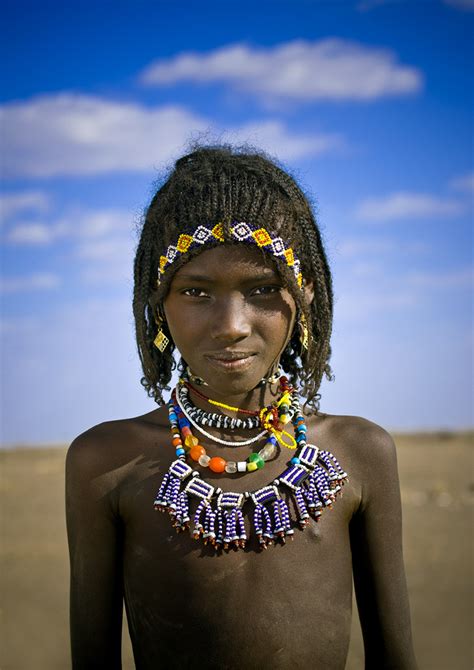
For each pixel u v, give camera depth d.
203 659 2.54
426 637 7.88
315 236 2.85
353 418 2.94
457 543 11.73
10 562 10.70
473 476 18.22
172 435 2.79
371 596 2.83
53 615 8.66
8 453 21.78
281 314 2.60
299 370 3.02
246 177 2.65
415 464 20.69
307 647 2.55
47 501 15.24
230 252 2.53
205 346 2.56
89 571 2.74
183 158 2.90
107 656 2.78
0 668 7.22
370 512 2.81
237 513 2.58
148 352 2.92
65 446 23.25
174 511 2.59
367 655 2.90
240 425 2.76
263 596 2.55
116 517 2.74
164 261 2.66
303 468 2.69
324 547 2.65
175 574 2.58
